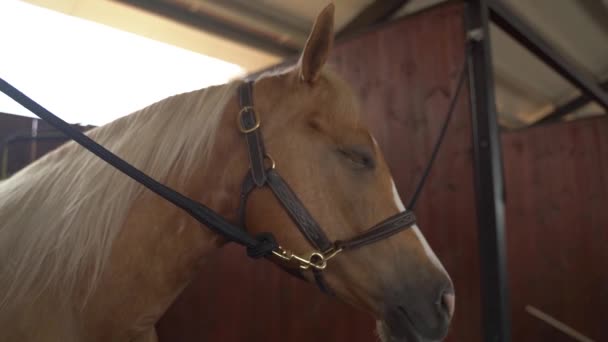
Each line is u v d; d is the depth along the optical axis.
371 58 1.90
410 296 0.88
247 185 0.89
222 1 2.44
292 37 2.87
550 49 2.15
